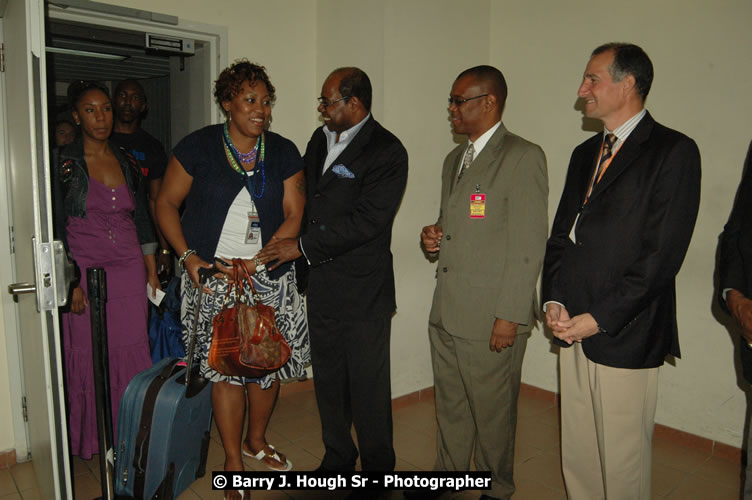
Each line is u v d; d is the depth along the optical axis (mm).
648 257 1556
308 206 2139
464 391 2117
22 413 2441
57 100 3979
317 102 3277
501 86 1942
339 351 2133
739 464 2482
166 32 2723
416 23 2906
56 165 2270
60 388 1507
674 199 1555
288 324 2104
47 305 1461
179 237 1969
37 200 1423
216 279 1933
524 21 3145
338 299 2068
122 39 2787
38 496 2213
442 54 3055
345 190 2039
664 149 1589
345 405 2211
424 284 3143
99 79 3846
